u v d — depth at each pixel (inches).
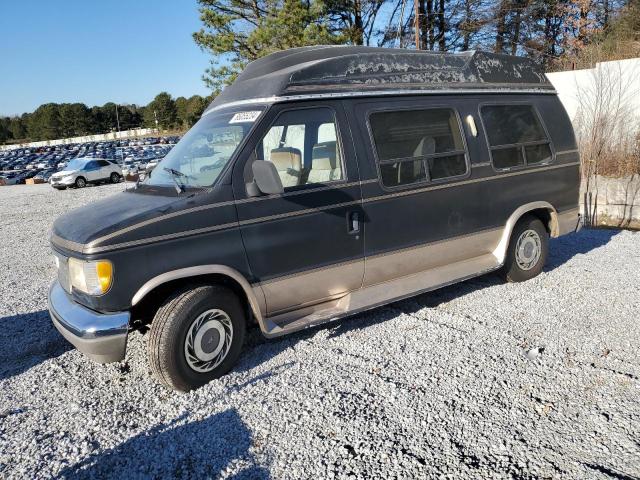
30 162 1947.6
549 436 119.6
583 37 912.9
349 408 134.4
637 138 420.8
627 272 236.7
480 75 211.5
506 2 946.1
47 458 121.1
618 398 133.7
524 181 219.3
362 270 176.1
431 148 191.0
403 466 111.6
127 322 136.3
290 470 112.3
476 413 129.8
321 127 166.7
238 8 860.6
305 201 160.1
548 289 218.7
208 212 145.1
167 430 129.5
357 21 952.9
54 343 192.1
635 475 105.7
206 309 147.0
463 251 205.0
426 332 179.9
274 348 173.3
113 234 134.6
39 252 374.6
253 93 167.2
